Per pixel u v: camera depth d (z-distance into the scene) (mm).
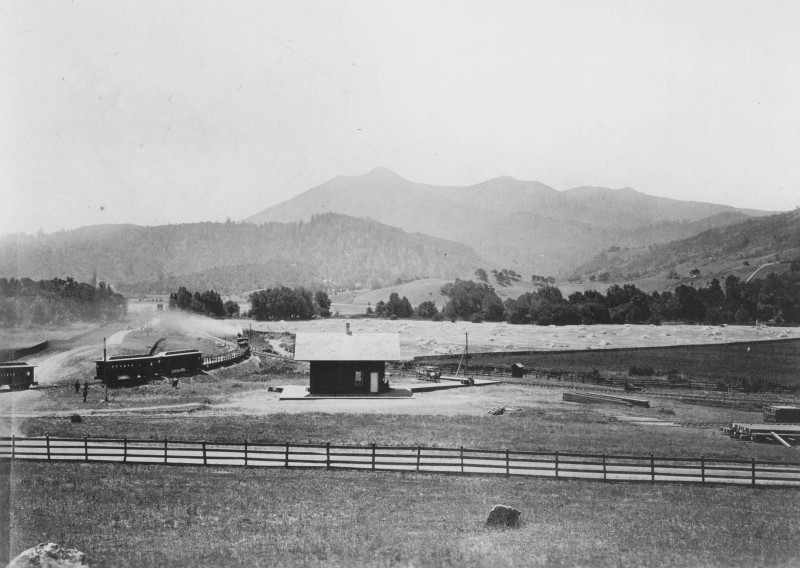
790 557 24922
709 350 116750
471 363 96938
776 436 46656
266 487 32219
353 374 63125
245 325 163125
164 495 30750
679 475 34000
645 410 59594
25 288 123000
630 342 129000
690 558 24734
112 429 44250
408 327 162125
